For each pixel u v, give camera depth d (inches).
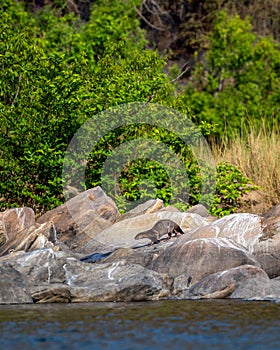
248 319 1039.0
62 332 953.5
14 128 1913.1
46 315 1078.4
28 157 1911.9
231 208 2063.2
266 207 2100.1
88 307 1155.9
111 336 928.3
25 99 1961.1
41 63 1966.0
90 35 2869.1
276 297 1227.9
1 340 909.8
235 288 1269.7
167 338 917.8
